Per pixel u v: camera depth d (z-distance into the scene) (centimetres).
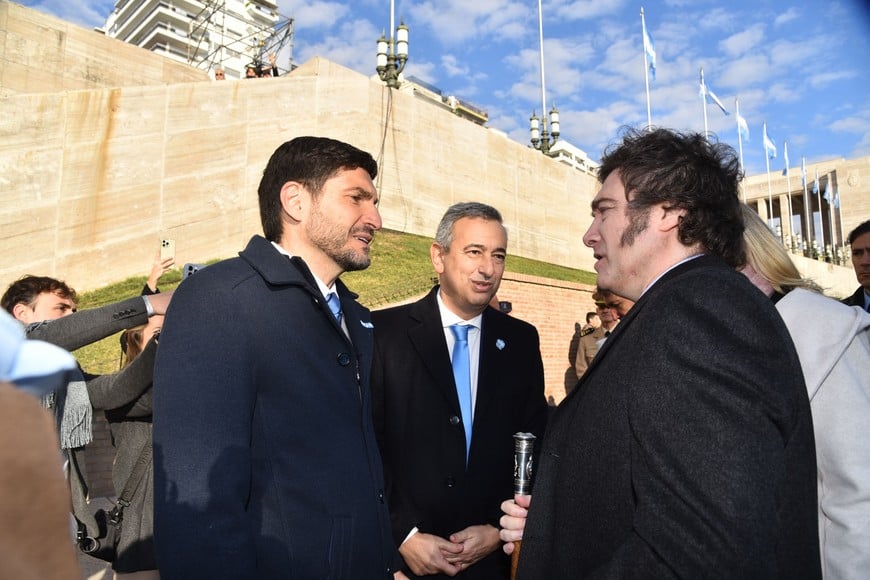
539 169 2464
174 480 132
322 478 157
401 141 1895
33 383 52
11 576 45
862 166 3991
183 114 1585
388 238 1712
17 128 1391
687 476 104
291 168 187
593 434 127
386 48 1853
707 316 116
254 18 4709
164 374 144
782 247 181
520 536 180
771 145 3494
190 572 125
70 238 1416
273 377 157
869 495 139
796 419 115
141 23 6081
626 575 109
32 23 1611
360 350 200
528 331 288
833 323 154
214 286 157
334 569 152
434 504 243
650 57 2236
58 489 50
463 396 266
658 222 142
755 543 98
